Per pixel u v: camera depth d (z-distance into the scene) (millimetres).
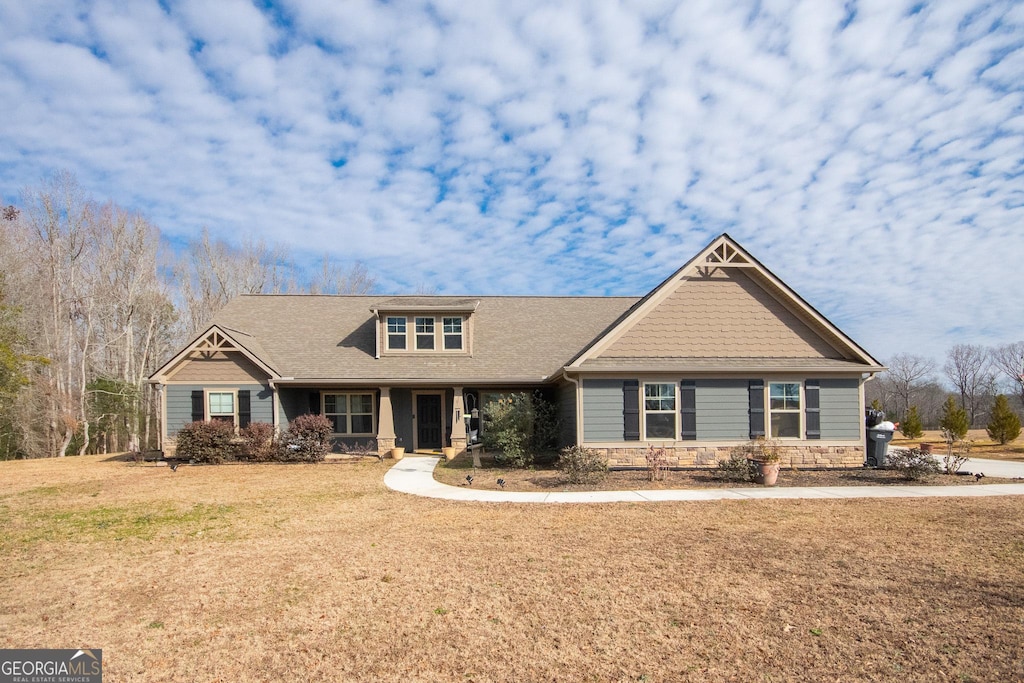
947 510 11062
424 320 22781
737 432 17047
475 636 5750
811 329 17688
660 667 5059
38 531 10234
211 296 47625
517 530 9859
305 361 21703
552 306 26438
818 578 7203
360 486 14719
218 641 5750
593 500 12477
